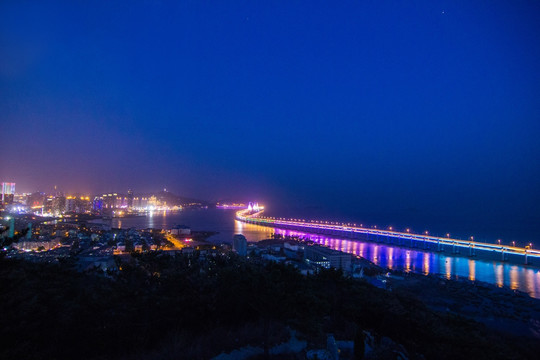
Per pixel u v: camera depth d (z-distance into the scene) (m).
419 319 21.44
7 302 12.27
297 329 17.75
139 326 15.93
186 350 14.70
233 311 18.23
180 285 18.02
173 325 16.84
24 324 12.33
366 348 16.94
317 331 17.69
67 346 14.72
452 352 19.31
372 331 20.36
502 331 43.19
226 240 185.50
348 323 19.88
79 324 15.00
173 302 16.69
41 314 13.63
